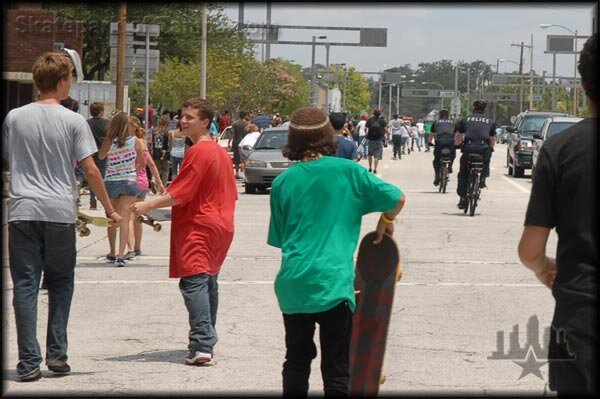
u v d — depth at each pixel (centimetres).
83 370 977
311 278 688
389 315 705
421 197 3155
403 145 6731
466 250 1895
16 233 919
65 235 924
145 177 1702
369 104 18650
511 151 4503
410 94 16538
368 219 2417
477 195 2569
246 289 1447
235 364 1004
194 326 998
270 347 1079
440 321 1209
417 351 1050
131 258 1769
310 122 716
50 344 948
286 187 710
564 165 518
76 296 1391
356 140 5534
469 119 2577
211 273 1008
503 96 15800
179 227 1006
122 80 3384
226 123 5666
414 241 2031
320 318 699
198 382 930
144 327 1188
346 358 707
